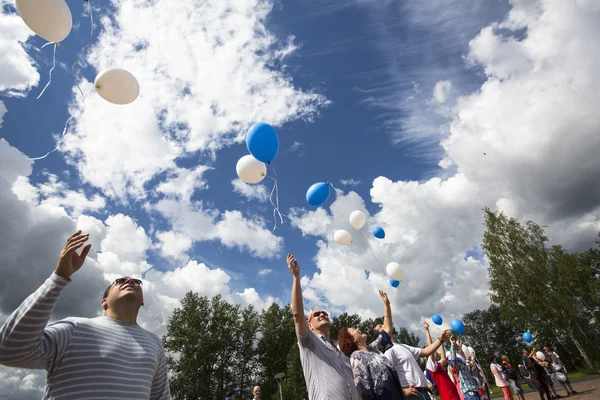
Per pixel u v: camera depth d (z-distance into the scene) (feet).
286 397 106.01
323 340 9.51
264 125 14.71
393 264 20.44
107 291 7.05
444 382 16.47
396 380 9.27
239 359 120.78
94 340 5.61
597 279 83.30
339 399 7.84
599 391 29.32
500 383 27.53
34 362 4.78
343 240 19.67
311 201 17.16
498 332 212.84
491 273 86.33
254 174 16.03
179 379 103.24
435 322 20.92
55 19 10.43
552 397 29.50
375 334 14.67
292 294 9.00
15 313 4.77
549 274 80.07
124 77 12.28
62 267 5.16
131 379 5.55
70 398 4.88
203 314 118.52
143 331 6.79
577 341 73.72
